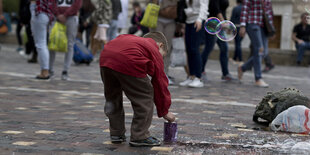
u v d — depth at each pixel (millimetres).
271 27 8820
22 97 6598
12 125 4500
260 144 3816
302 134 4309
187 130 4410
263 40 8992
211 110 5777
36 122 4699
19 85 7988
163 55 3848
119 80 3584
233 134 4230
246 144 3789
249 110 5867
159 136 4102
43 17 8656
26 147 3590
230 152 3473
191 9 8062
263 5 8680
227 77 9906
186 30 8281
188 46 8344
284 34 20703
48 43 8820
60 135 4074
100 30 12391
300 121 4359
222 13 9094
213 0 8562
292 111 4402
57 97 6738
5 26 22859
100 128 4441
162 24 8383
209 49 9422
